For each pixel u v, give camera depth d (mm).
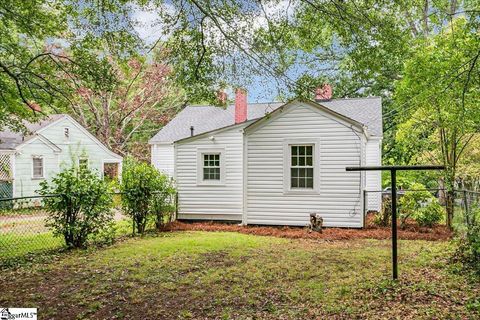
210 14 7395
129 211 11398
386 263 7059
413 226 11594
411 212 11516
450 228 11141
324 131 11930
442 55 8164
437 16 8656
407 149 16297
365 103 17031
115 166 26766
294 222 12211
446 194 11383
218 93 9055
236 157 13547
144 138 31312
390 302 4898
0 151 17625
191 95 8977
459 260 6809
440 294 5066
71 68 9234
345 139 11742
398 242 9484
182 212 14016
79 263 7551
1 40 9109
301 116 12141
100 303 5227
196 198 13914
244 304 5113
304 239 10250
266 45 7777
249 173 12664
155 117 29797
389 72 18219
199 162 13898
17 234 10984
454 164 11469
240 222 13461
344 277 6219
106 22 7379
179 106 30406
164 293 5629
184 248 8844
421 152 14461
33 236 10711
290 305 5020
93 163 22906
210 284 6008
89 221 9328
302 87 8367
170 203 12969
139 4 7387
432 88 8289
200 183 13883
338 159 11812
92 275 6629
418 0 8242
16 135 19672
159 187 12156
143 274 6609
